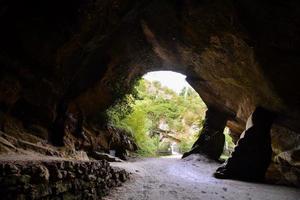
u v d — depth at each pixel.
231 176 11.63
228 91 13.70
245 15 7.28
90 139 12.66
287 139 11.41
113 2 8.25
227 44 9.47
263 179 11.62
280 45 7.12
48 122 9.80
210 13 8.53
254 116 12.01
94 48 10.32
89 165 6.02
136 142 17.97
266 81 9.00
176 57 13.13
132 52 12.71
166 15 10.01
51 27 7.99
